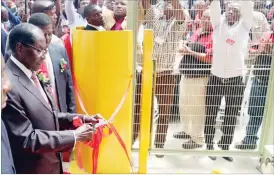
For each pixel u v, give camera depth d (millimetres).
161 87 2598
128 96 2188
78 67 2176
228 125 2717
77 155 2367
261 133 2662
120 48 2074
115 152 2297
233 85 2588
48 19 1834
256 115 2670
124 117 2223
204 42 2514
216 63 2543
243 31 2480
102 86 2143
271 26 2477
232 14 2453
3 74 1119
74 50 2182
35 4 2277
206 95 2643
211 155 2744
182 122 2748
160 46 2480
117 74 2123
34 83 1405
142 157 2359
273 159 2438
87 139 1539
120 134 2260
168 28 2449
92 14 2426
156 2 2406
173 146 2826
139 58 2520
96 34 2043
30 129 1295
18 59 1304
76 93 2221
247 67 2580
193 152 2744
